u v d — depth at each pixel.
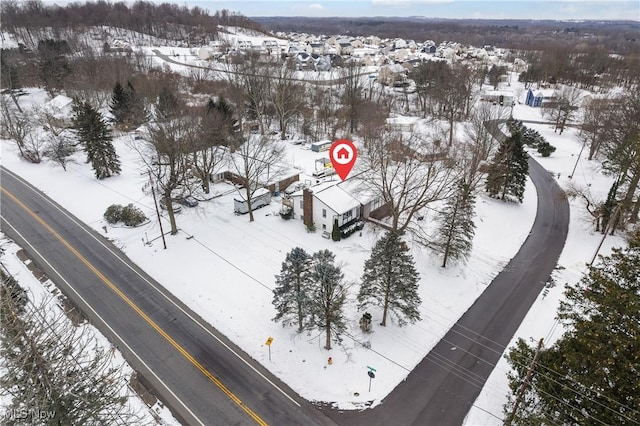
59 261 35.41
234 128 60.38
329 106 78.50
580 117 88.38
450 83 80.50
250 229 40.56
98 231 40.19
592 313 19.91
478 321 29.52
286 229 40.59
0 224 41.16
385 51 190.50
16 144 63.28
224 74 102.94
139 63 103.69
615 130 55.75
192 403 22.78
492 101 92.88
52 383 14.43
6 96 82.50
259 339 27.30
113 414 16.98
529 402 19.86
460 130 72.12
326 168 55.34
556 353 19.56
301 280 26.23
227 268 34.50
